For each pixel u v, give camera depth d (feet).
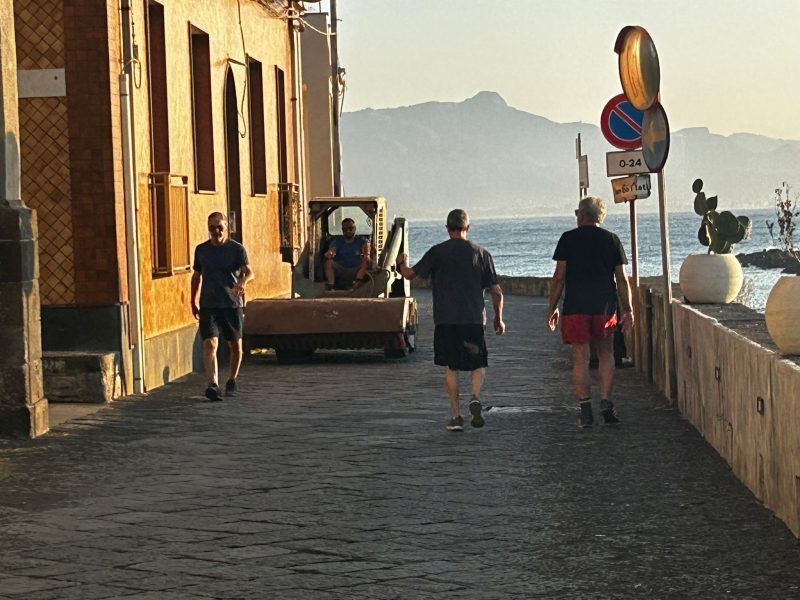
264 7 113.60
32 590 31.01
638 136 73.97
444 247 56.75
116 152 71.31
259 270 110.63
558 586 30.73
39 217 71.10
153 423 59.77
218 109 96.53
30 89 70.69
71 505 41.24
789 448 35.32
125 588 31.09
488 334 110.63
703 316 52.06
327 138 172.96
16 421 55.21
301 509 40.06
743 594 29.66
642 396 65.57
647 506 39.42
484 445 51.88
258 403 67.10
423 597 29.91
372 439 53.98
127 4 72.69
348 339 88.99
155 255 78.33
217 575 32.19
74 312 70.74
